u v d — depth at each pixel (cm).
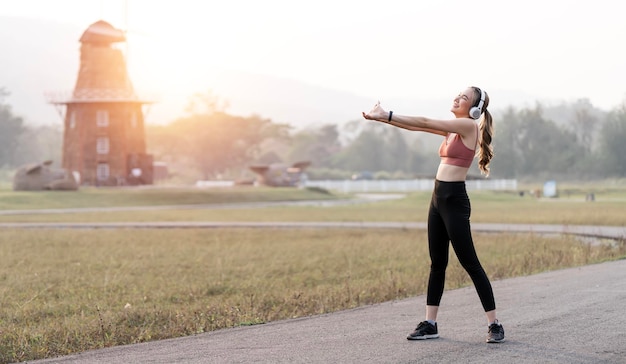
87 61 8781
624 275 1222
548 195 7194
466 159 707
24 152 15850
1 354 774
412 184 9775
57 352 782
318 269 1661
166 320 987
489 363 627
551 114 13862
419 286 1235
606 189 8631
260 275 1554
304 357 661
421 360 640
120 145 8638
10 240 2589
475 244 2177
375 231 2941
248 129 15688
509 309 898
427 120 695
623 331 739
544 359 636
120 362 665
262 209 5531
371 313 919
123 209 5628
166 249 2220
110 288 1360
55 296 1291
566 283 1133
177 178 13450
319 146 19425
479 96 709
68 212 5100
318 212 4919
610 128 10250
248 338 764
